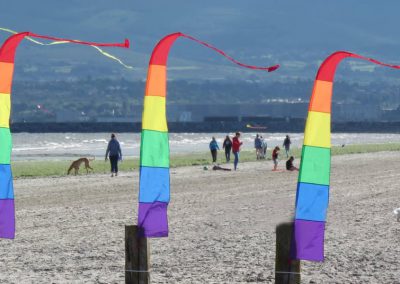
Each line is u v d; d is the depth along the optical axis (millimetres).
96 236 37312
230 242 35625
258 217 44344
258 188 64812
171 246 34625
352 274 29016
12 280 27641
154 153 19234
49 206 50406
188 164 100375
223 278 28203
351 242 35875
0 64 19547
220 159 113312
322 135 18625
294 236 18859
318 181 18703
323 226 18781
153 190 19453
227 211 47500
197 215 45500
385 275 28859
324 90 18547
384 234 38281
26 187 65688
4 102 19906
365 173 84438
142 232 19625
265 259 31641
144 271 20469
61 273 28859
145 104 19078
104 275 28500
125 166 95688
